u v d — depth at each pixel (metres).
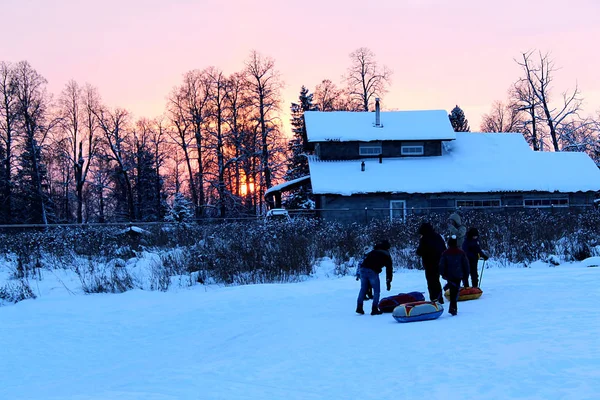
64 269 22.98
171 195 64.44
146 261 24.09
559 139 56.12
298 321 13.00
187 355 11.18
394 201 38.78
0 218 50.38
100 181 62.41
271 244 23.80
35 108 50.84
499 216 28.70
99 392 8.12
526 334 8.98
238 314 14.96
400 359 8.28
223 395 7.24
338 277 20.77
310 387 7.35
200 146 55.03
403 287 17.25
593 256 21.50
